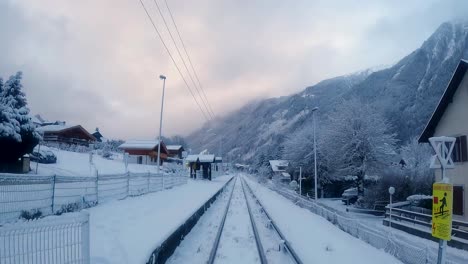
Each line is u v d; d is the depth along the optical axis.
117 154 62.75
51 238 5.32
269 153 119.56
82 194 14.12
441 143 6.51
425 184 33.50
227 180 73.44
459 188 22.17
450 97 23.12
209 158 64.81
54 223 5.34
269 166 98.81
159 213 14.98
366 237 13.91
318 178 49.06
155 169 47.75
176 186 35.78
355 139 41.25
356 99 44.12
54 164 30.11
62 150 43.41
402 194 33.59
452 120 23.12
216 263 9.70
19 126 21.30
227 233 14.33
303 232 15.27
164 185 29.73
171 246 10.62
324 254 11.06
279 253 11.16
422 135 25.67
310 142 51.59
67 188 12.91
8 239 4.86
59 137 53.84
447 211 6.14
